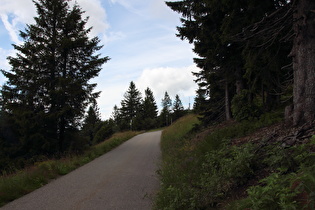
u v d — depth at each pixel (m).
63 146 17.11
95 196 5.42
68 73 17.44
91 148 15.83
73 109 15.65
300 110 5.29
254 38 7.04
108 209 4.59
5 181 6.49
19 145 16.11
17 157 15.37
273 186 2.51
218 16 9.73
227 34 7.61
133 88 73.44
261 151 4.48
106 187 6.17
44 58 15.62
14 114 15.48
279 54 7.64
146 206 4.67
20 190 5.92
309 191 2.30
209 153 6.25
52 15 17.09
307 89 5.23
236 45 9.23
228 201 3.55
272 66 7.81
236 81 11.05
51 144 15.91
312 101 5.12
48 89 15.90
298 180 2.60
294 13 5.69
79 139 18.00
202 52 11.05
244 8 7.22
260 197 2.56
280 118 6.96
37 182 6.74
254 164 4.04
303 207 2.11
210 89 14.51
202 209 3.72
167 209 4.00
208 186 4.11
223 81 12.41
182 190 4.54
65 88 15.16
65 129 17.42
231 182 3.99
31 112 15.23
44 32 16.81
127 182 6.61
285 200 2.31
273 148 4.09
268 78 8.34
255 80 8.84
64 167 8.67
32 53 15.73
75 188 6.18
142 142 20.05
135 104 72.94
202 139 9.06
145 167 8.75
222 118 15.06
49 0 17.14
